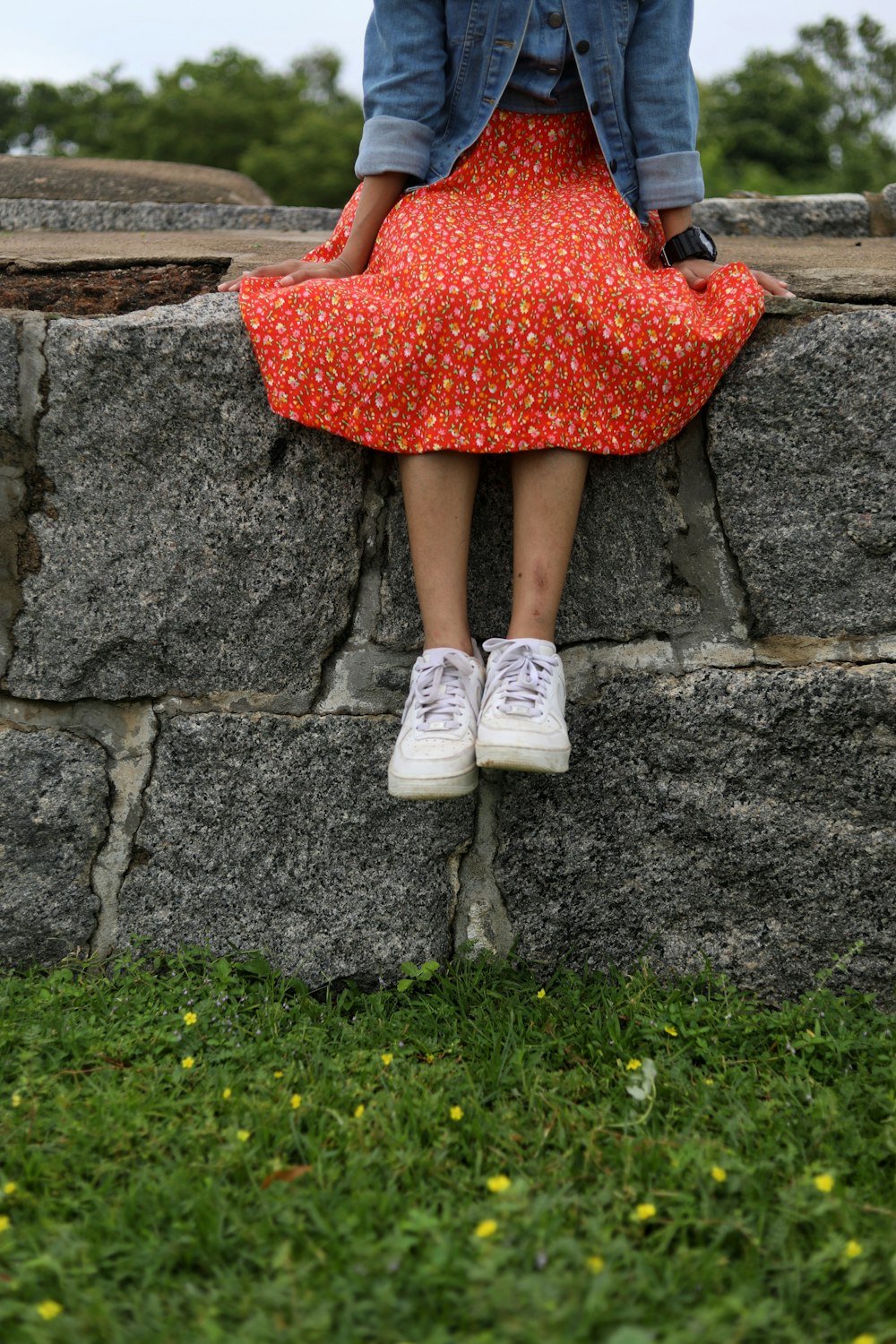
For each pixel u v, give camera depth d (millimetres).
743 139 21422
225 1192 1339
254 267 2262
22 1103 1512
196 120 26234
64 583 1918
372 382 1737
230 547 1905
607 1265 1164
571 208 1843
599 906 1951
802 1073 1648
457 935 1986
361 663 1951
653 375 1748
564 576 1806
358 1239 1218
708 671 1908
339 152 24297
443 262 1718
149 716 1972
